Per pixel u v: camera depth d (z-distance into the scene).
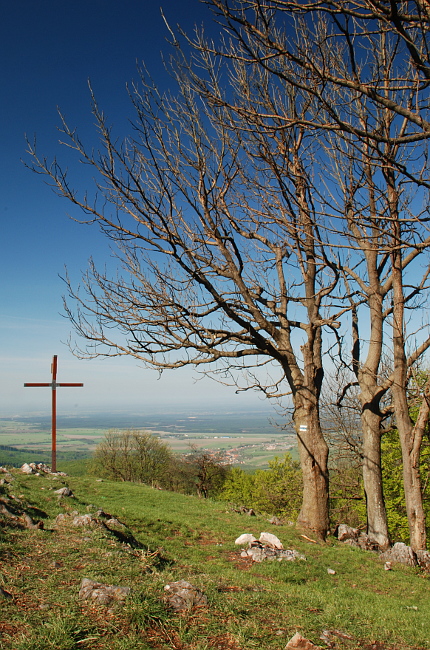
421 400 14.68
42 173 9.34
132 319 12.77
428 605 8.45
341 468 22.77
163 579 6.17
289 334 15.35
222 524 13.09
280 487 29.36
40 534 7.73
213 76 9.30
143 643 4.35
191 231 12.15
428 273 14.16
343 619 6.12
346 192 9.25
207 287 11.23
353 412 20.31
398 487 25.03
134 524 11.45
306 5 4.05
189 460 49.34
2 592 5.08
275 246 16.17
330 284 13.62
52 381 18.84
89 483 17.12
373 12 3.90
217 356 13.98
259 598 6.32
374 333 15.45
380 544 14.38
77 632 4.33
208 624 4.95
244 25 4.38
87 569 6.21
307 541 13.09
